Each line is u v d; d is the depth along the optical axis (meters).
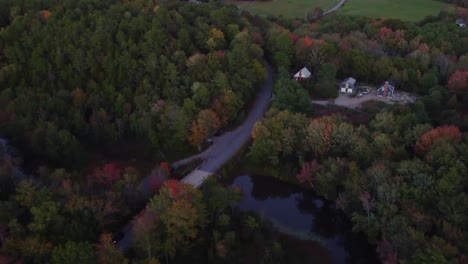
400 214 95.12
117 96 133.25
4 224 85.25
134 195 105.38
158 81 136.62
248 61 150.88
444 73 161.88
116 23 153.25
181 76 138.75
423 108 133.50
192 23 174.12
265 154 124.50
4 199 97.56
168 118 127.31
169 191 95.25
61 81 138.62
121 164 126.12
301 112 137.88
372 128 122.94
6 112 125.19
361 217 99.75
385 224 95.50
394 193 96.88
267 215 113.75
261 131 124.88
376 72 162.00
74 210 91.81
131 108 133.38
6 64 139.88
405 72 156.75
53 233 87.50
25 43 144.00
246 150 132.25
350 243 104.56
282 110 136.12
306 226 110.25
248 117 145.25
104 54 142.50
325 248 103.69
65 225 88.50
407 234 88.12
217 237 96.19
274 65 174.50
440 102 141.12
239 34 165.25
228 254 95.50
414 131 115.50
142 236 89.44
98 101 132.00
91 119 128.25
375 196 101.44
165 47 146.88
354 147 115.69
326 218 112.44
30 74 138.75
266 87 161.25
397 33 193.38
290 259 100.38
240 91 143.75
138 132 129.12
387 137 113.62
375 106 144.25
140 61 140.38
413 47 183.12
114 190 103.38
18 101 126.75
